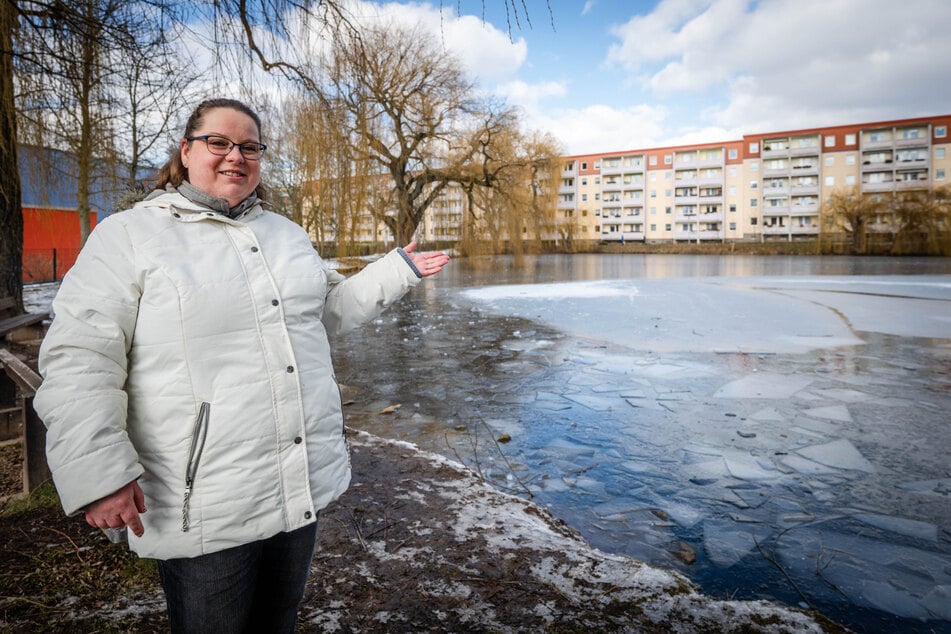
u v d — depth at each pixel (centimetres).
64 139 685
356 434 448
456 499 325
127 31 496
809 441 466
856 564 288
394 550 264
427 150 2864
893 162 6631
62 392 111
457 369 753
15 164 697
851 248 5094
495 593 229
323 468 139
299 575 143
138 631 199
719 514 343
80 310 116
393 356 849
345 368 771
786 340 934
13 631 198
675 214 7706
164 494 122
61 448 109
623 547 306
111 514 111
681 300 1526
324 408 140
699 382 665
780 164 7112
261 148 143
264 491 127
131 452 115
